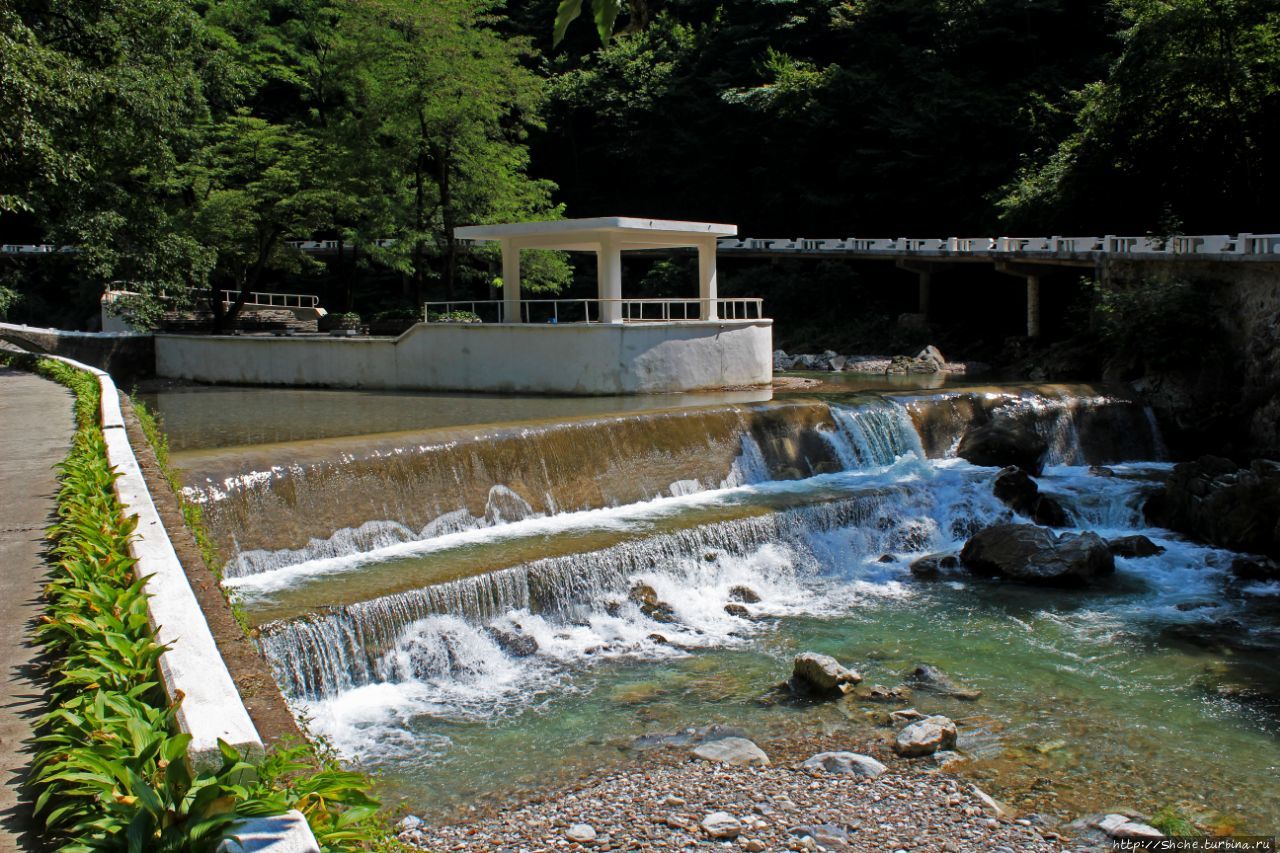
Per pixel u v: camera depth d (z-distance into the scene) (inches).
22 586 284.7
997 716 466.0
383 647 508.7
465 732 450.6
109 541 279.4
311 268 2033.7
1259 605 627.5
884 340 1813.5
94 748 160.1
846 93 2127.2
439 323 1186.6
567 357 1114.1
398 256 1617.9
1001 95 1966.0
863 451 890.7
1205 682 506.9
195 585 290.4
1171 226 1279.5
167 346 1448.1
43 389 791.1
